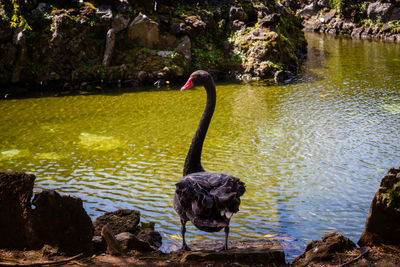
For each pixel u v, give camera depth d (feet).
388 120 32.76
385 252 12.50
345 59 58.08
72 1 46.80
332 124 32.09
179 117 34.40
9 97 41.09
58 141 29.04
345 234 17.28
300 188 21.84
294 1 95.50
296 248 15.99
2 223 12.50
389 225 12.73
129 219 16.33
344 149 27.09
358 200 20.45
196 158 14.82
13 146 28.04
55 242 12.42
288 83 46.09
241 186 11.96
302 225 18.08
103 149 27.58
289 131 30.73
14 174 12.54
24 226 12.44
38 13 45.37
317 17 91.66
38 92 43.19
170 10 50.29
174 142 28.76
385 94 40.37
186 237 17.12
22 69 43.73
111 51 46.03
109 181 22.74
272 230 17.65
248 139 29.19
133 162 25.43
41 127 32.01
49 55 44.52
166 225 18.22
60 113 35.68
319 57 59.88
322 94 41.01
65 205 12.46
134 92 42.98
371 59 57.57
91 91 43.42
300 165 24.76
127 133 30.63
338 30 84.23
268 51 50.11
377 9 79.71
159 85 45.52
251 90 43.47
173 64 46.91
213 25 52.03
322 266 12.00
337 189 21.67
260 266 12.46
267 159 25.68
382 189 12.78
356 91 41.75
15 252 12.40
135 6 48.49
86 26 45.42
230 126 32.01
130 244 13.44
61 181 22.71
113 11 47.42
